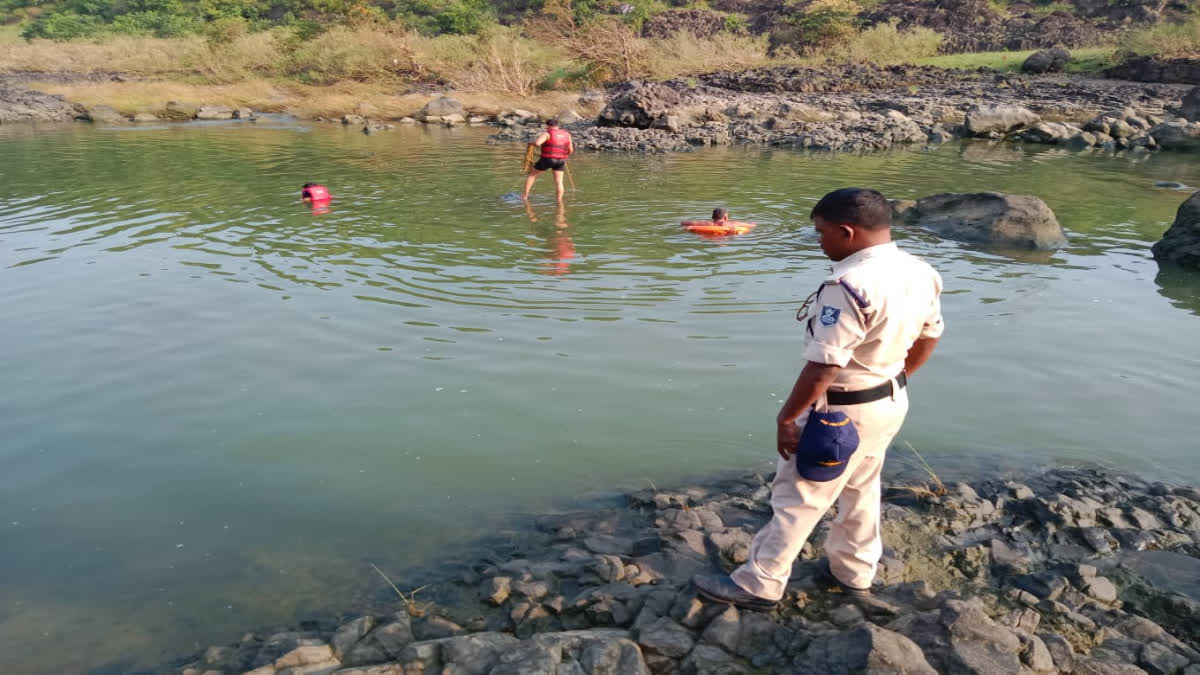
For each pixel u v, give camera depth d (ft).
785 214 38.55
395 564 13.10
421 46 116.06
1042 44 118.11
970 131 68.80
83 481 15.48
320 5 167.12
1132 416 17.89
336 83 108.58
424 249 31.68
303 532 13.96
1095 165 54.49
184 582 12.67
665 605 11.32
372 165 53.52
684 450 16.62
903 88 99.30
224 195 43.06
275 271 28.78
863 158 57.52
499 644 10.53
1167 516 14.02
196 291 26.66
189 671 10.53
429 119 83.35
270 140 68.03
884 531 13.64
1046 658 9.81
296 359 21.06
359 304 25.23
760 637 10.46
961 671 9.38
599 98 91.97
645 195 43.14
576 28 124.16
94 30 187.42
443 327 23.29
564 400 18.74
